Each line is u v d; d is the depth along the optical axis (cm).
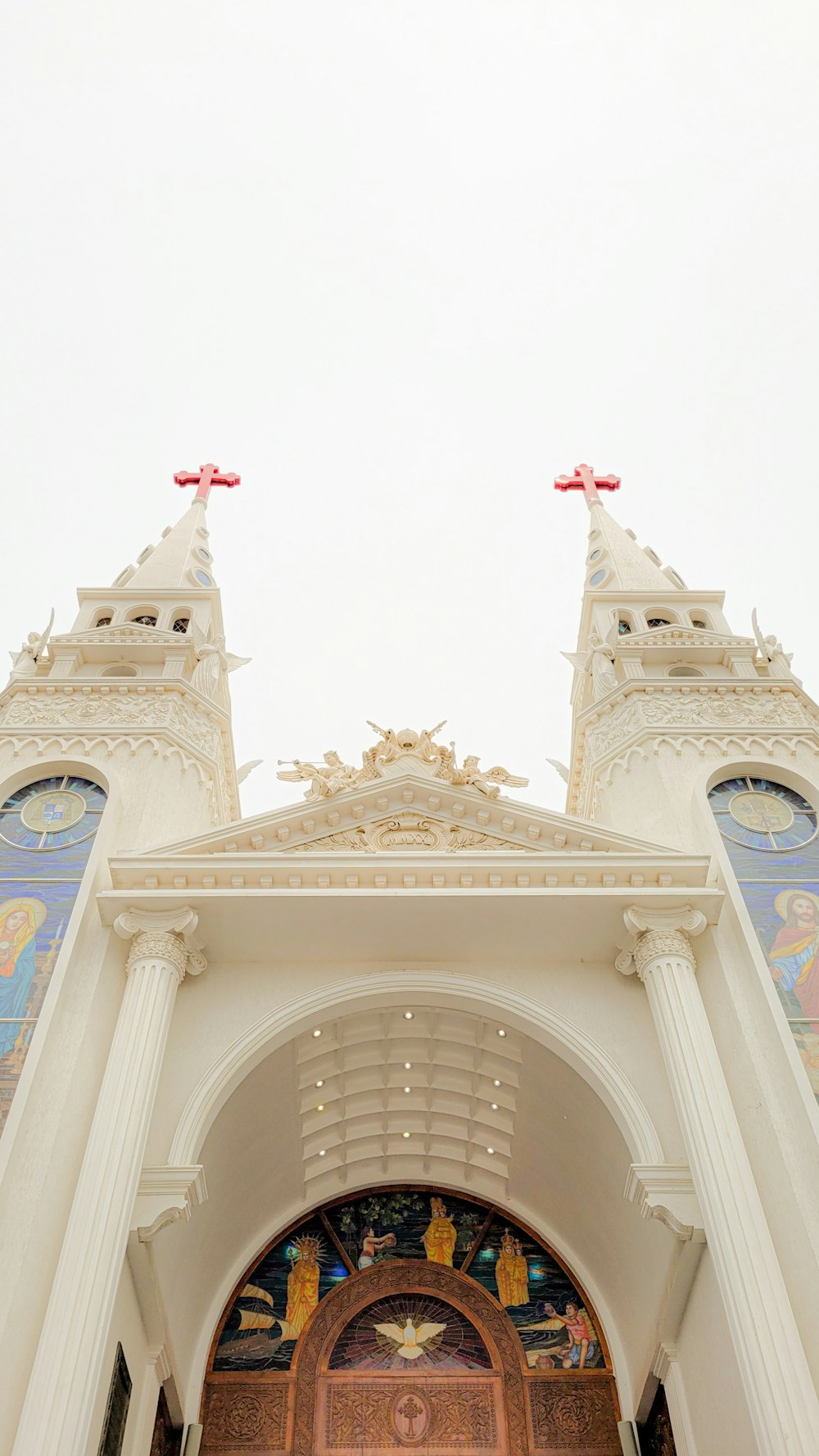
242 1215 2239
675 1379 1911
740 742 2488
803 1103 1698
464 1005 2009
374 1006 2022
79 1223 1525
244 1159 2136
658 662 2891
